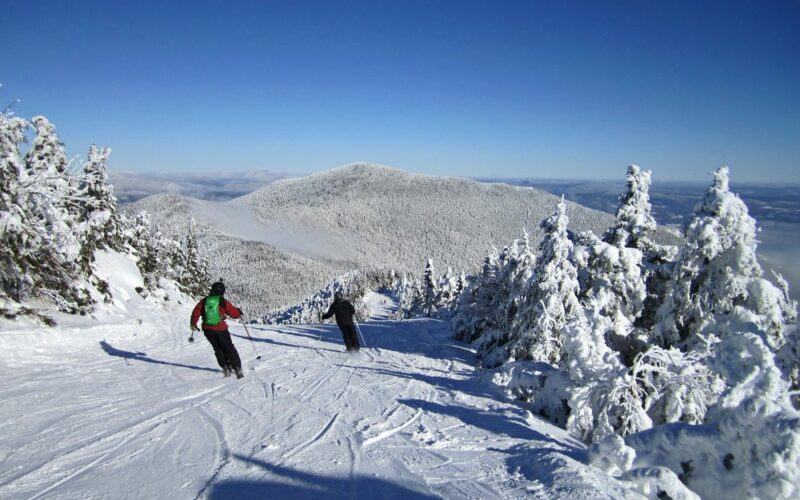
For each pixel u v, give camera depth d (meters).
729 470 3.99
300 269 193.12
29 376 6.67
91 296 12.34
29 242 9.63
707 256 11.09
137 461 4.06
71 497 3.38
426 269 55.75
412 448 4.71
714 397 7.55
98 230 19.97
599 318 7.98
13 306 9.04
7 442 4.31
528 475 4.05
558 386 7.95
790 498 3.53
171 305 24.64
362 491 3.65
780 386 5.06
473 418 6.09
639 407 7.12
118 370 7.47
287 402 6.18
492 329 16.08
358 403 6.35
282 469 4.00
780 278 10.90
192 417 5.34
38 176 10.52
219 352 7.45
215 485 3.64
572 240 15.12
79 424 4.90
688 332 11.51
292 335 14.55
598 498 3.50
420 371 9.84
